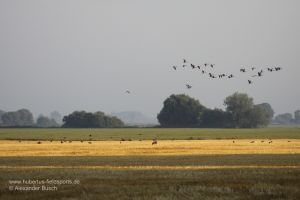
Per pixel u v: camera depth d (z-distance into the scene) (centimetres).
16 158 16200
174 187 8719
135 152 19212
